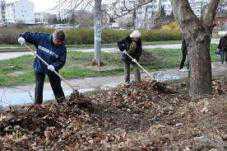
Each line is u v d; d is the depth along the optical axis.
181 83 17.16
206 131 8.89
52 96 16.39
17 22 47.03
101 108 12.29
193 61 13.89
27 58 26.62
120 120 11.34
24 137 9.06
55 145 8.91
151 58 25.86
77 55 28.08
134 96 13.65
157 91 14.55
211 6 13.95
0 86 18.66
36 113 10.44
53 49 12.34
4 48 34.62
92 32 42.03
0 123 9.56
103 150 8.15
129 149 7.98
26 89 17.97
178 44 43.62
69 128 9.98
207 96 13.47
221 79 18.80
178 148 7.85
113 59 26.31
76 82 19.95
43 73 12.41
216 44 39.41
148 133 9.10
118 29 43.16
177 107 12.42
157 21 32.34
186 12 13.84
